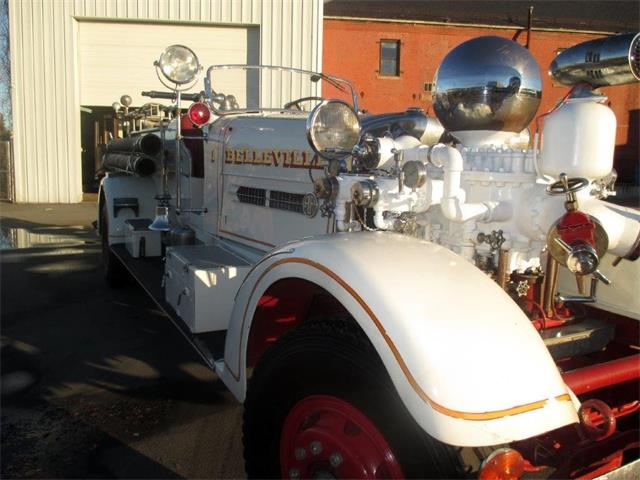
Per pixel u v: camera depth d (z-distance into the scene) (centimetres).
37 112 1515
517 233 216
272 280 212
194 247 389
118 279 595
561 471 177
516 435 153
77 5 1485
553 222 197
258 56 1571
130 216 566
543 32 2478
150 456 291
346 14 2345
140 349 435
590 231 179
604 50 205
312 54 1573
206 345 305
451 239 227
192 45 1552
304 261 195
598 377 188
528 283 228
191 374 390
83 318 508
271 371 201
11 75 1497
